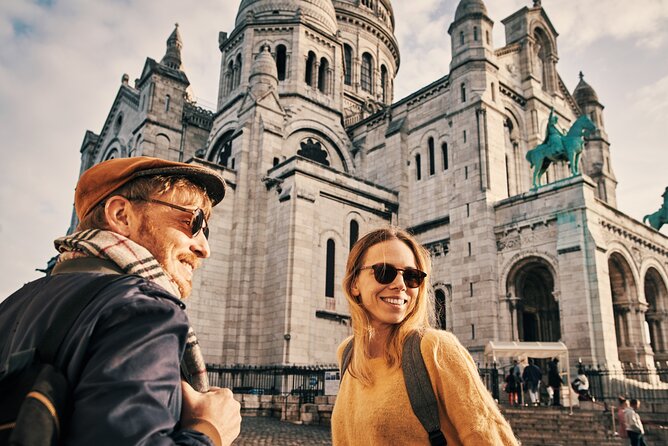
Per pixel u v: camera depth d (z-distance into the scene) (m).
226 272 33.28
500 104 36.19
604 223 29.62
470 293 32.09
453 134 36.22
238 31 43.81
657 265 33.94
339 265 34.16
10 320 1.95
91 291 1.85
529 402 24.81
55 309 1.81
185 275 2.52
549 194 30.03
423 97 39.91
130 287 1.89
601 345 26.02
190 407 2.03
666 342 33.72
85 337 1.71
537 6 42.34
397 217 38.16
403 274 3.07
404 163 39.59
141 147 43.62
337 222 34.72
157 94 45.03
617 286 31.67
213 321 31.86
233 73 43.97
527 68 39.94
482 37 36.72
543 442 17.83
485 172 33.41
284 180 33.91
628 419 16.67
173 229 2.46
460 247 33.53
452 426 2.63
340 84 45.03
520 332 31.11
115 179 2.40
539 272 33.34
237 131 37.22
